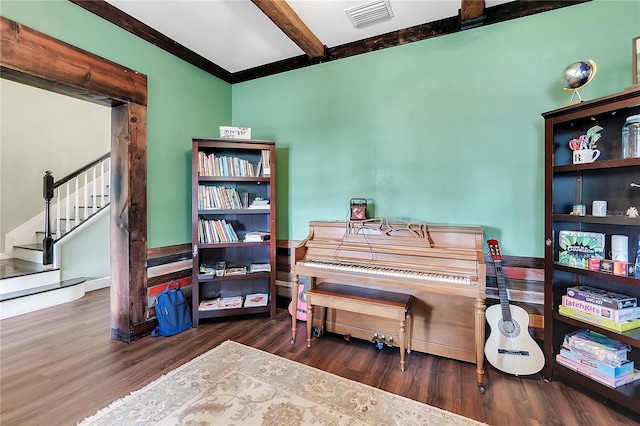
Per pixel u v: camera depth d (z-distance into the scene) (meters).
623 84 2.03
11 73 1.89
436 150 2.59
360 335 2.55
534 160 2.27
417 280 2.05
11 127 4.10
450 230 2.24
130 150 2.52
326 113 3.06
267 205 3.08
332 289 2.52
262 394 1.81
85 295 3.86
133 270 2.55
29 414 1.63
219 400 1.75
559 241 2.00
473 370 2.10
